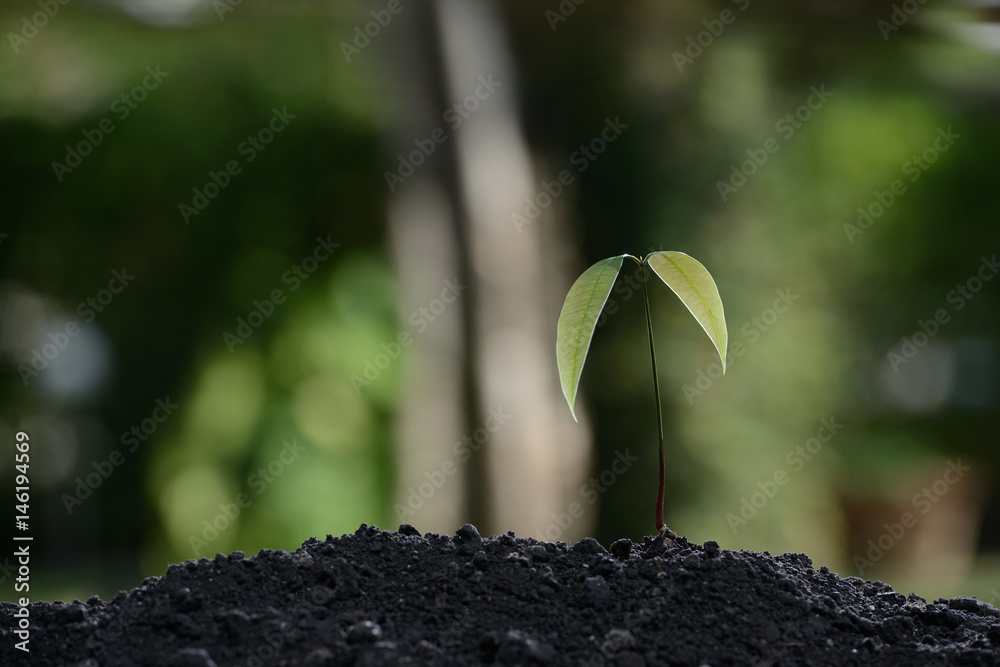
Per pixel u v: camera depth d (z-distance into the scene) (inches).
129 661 67.8
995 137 335.3
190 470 288.0
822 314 268.5
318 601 74.9
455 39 159.0
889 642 76.0
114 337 301.7
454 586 77.4
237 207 303.4
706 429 238.8
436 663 65.8
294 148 303.3
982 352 368.2
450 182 162.4
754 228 245.6
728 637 71.9
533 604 75.0
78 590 266.2
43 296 303.6
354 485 286.7
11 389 297.4
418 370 169.9
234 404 291.1
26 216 299.4
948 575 284.7
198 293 303.6
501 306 164.6
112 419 302.2
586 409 235.3
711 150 237.8
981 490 324.2
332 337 293.6
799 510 254.2
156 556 293.4
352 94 295.1
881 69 258.2
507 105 166.6
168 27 233.5
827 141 278.2
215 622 71.9
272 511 282.7
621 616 73.8
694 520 237.6
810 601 79.3
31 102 293.1
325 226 304.8
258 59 290.7
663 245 235.9
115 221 303.1
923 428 353.4
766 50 229.3
